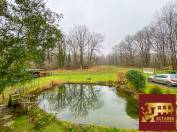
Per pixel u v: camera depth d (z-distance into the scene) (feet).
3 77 40.09
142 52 298.97
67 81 150.30
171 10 195.52
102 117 58.80
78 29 309.42
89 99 89.30
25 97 69.05
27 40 43.39
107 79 148.87
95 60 343.46
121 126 49.37
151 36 251.39
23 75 45.85
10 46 41.24
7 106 62.34
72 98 92.53
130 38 349.41
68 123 47.98
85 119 56.80
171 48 191.11
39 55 46.91
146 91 78.89
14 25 42.47
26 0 41.83
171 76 90.48
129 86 96.58
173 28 192.03
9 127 43.86
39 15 43.42
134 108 68.85
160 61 243.60
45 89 113.80
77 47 307.78
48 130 42.68
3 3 39.37
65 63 294.87
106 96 94.94
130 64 361.71
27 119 49.19
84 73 204.54
